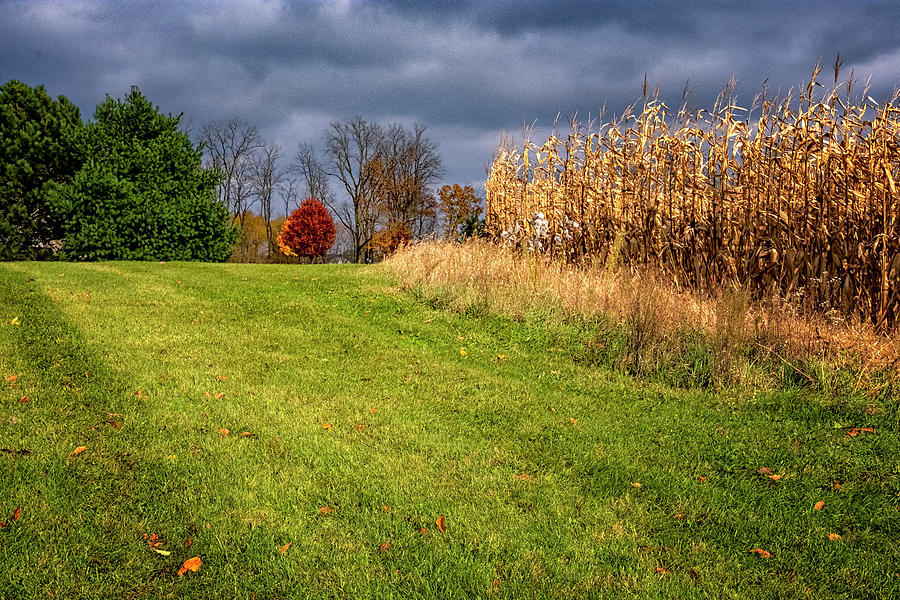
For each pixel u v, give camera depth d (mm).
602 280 9164
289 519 3328
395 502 3545
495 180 13227
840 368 5789
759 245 8164
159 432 4418
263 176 52531
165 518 3307
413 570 2914
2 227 20219
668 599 2738
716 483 3930
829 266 7418
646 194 10039
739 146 8602
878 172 7219
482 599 2711
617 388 5969
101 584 2764
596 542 3182
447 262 11414
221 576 2844
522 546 3125
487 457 4230
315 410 5027
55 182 20594
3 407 4719
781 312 6645
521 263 10508
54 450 4023
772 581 2883
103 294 9742
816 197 7758
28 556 2924
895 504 3674
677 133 9492
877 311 6727
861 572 2965
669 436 4727
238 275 13586
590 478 3930
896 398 5246
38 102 21141
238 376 5840
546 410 5273
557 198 11641
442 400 5445
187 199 21109
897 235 6816
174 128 22062
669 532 3309
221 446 4227
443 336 8086
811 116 7895
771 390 5688
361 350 7137
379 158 46906
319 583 2809
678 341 6562
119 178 20453
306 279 13000
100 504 3420
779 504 3656
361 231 49062
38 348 6336
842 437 4703
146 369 5859
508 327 8445
